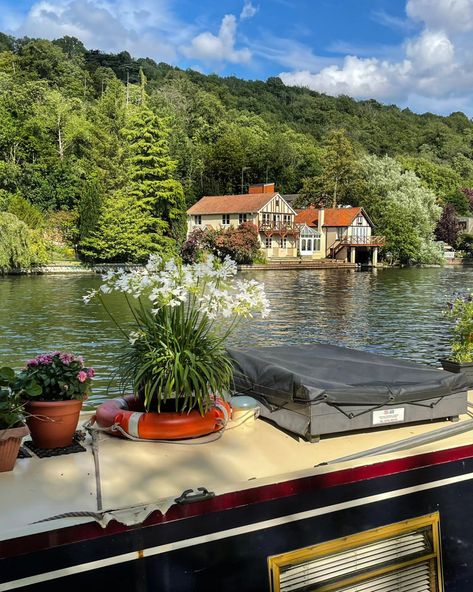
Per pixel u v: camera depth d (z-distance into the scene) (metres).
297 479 2.75
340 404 3.60
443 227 96.69
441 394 3.89
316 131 155.38
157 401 3.67
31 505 2.66
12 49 123.19
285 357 4.41
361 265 72.44
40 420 3.23
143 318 3.78
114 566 2.35
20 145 66.00
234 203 72.12
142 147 61.72
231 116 128.50
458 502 3.33
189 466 3.16
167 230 61.91
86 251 54.06
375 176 84.25
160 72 153.75
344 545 2.92
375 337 20.61
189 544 2.50
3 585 2.16
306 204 89.75
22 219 53.25
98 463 3.12
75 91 107.81
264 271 59.75
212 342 3.80
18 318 23.33
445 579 3.31
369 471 2.97
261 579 2.70
